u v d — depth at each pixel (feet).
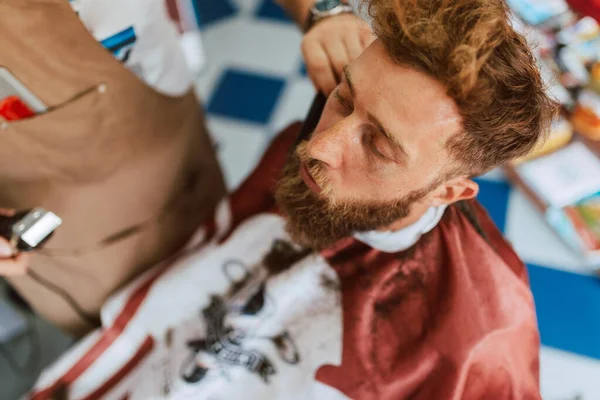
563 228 4.53
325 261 2.48
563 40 4.29
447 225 2.19
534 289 4.40
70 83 2.24
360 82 1.51
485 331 2.15
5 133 2.27
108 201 2.84
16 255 2.35
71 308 3.44
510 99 1.46
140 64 2.56
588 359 4.08
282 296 2.54
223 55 6.05
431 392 2.22
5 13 1.90
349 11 2.19
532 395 2.25
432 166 1.55
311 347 2.43
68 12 1.98
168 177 3.04
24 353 4.28
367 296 2.35
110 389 2.77
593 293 4.35
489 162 1.61
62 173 2.56
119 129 2.53
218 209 3.01
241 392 2.51
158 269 3.07
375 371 2.30
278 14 6.34
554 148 4.67
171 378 2.63
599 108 4.32
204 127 3.31
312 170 1.84
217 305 2.70
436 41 1.36
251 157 5.36
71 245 2.95
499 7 1.43
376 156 1.60
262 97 5.72
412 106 1.42
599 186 4.55
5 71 2.12
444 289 2.21
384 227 2.02
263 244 2.70
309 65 2.18
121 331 2.87
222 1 6.42
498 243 2.37
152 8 2.41
